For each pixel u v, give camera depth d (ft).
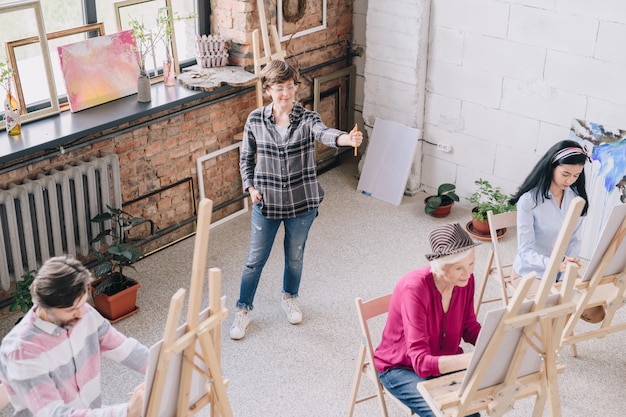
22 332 8.20
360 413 12.88
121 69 16.85
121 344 9.34
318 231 18.86
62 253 15.90
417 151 20.54
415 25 19.01
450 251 9.96
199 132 18.16
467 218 19.67
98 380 9.20
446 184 19.72
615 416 12.81
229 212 19.75
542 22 17.10
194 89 17.49
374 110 20.92
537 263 12.82
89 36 16.56
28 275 14.44
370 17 19.86
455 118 19.62
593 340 14.69
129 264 15.47
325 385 13.58
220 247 18.24
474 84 18.88
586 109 17.13
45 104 15.92
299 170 14.05
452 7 18.49
